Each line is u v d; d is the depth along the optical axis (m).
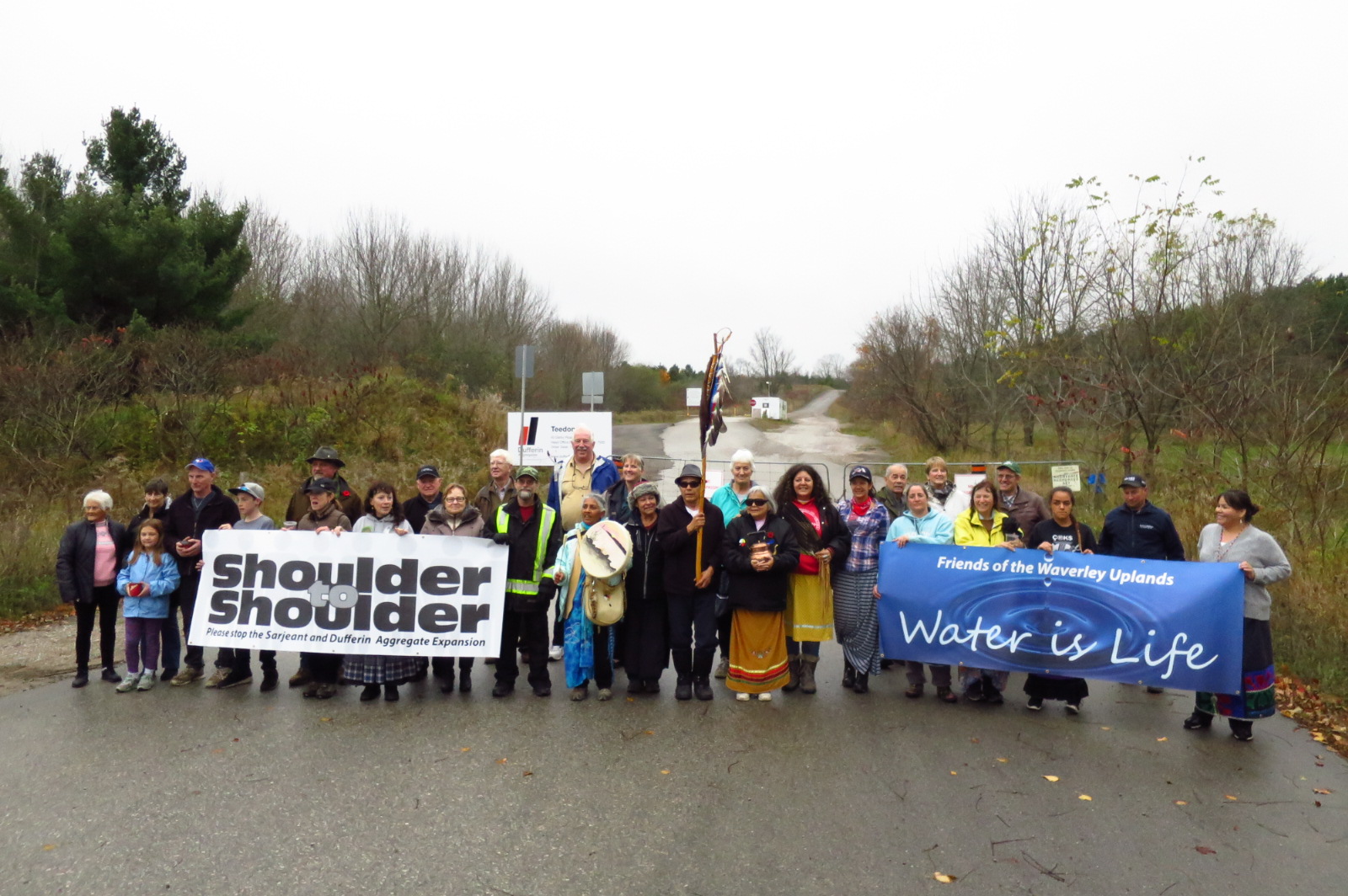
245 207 25.81
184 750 5.61
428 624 6.85
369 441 19.86
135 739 5.82
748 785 5.14
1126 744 5.94
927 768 5.43
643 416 56.38
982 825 4.62
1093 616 6.52
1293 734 6.16
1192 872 4.14
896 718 6.44
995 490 7.25
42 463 14.88
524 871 4.11
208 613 6.96
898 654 6.95
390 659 6.78
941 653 6.86
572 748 5.72
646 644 6.91
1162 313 14.07
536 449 17.64
